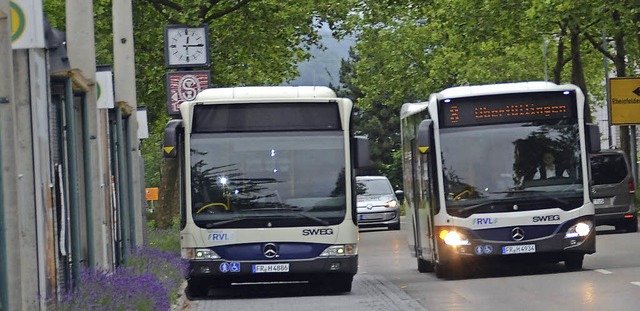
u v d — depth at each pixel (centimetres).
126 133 4428
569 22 7606
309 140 3394
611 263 4006
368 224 8256
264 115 3406
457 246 3669
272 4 7306
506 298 2984
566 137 3706
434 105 3728
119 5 4750
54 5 7469
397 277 4103
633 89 7444
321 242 3356
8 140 1936
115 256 3756
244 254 3350
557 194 3678
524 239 3662
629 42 8656
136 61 7506
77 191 2827
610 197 6019
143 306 2558
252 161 3381
